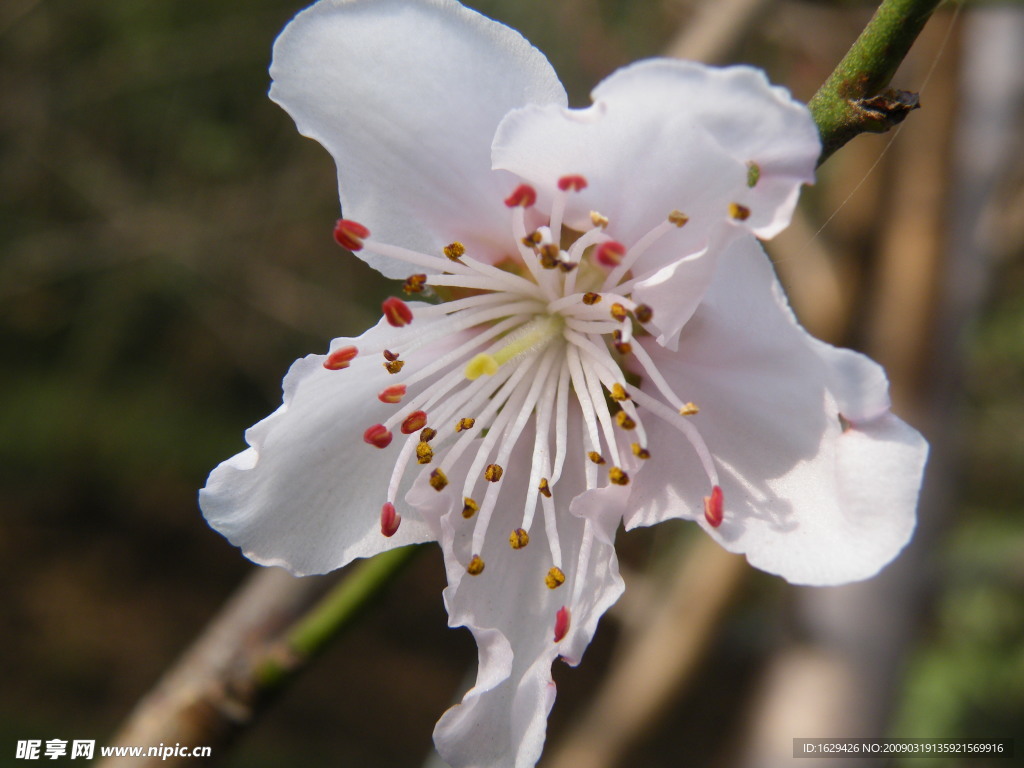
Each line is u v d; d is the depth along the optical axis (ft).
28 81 1.53
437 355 0.46
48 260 1.55
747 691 1.42
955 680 1.09
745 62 0.76
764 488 0.44
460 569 0.45
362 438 0.45
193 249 1.51
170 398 1.77
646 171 0.43
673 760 1.47
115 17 1.51
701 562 0.64
